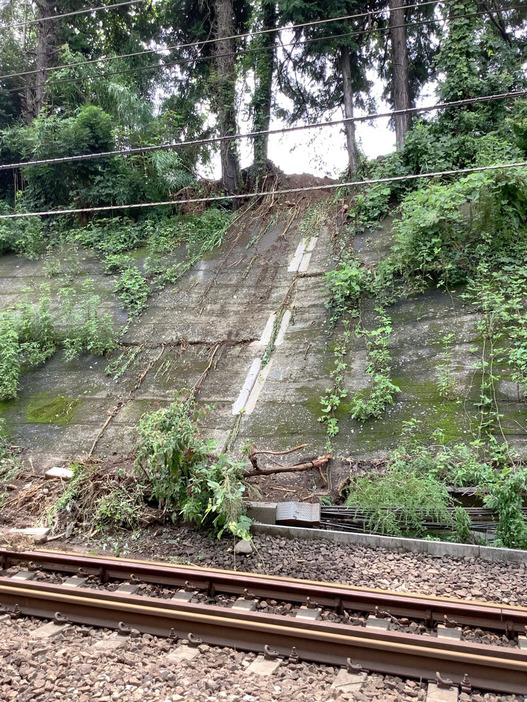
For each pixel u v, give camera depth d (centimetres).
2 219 1700
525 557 619
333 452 873
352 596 499
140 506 785
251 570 614
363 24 1850
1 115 2095
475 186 1106
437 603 477
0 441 1016
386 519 707
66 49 1878
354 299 1162
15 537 707
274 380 1042
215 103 1820
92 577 587
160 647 438
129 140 1764
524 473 707
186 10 1995
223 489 685
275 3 1712
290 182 1781
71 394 1131
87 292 1412
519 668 379
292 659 418
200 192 1738
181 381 1098
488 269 1093
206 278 1381
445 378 919
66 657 420
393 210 1395
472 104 1473
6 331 1255
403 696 372
